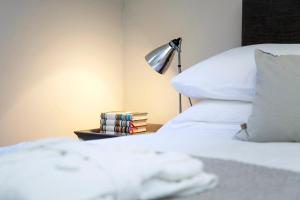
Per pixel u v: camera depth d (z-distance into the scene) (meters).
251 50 1.74
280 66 1.37
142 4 2.56
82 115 2.40
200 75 1.75
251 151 1.15
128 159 0.68
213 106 1.69
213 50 2.28
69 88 2.31
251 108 1.57
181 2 2.38
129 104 2.67
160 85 2.50
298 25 1.89
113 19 2.59
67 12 2.27
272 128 1.31
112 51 2.59
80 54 2.37
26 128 2.09
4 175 0.64
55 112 2.23
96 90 2.48
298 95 1.30
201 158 0.97
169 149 1.21
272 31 1.97
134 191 0.61
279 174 0.82
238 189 0.72
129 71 2.65
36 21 2.11
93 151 0.71
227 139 1.42
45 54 2.16
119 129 2.19
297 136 1.30
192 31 2.35
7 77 1.98
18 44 2.02
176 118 1.80
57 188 0.57
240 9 2.16
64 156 0.69
